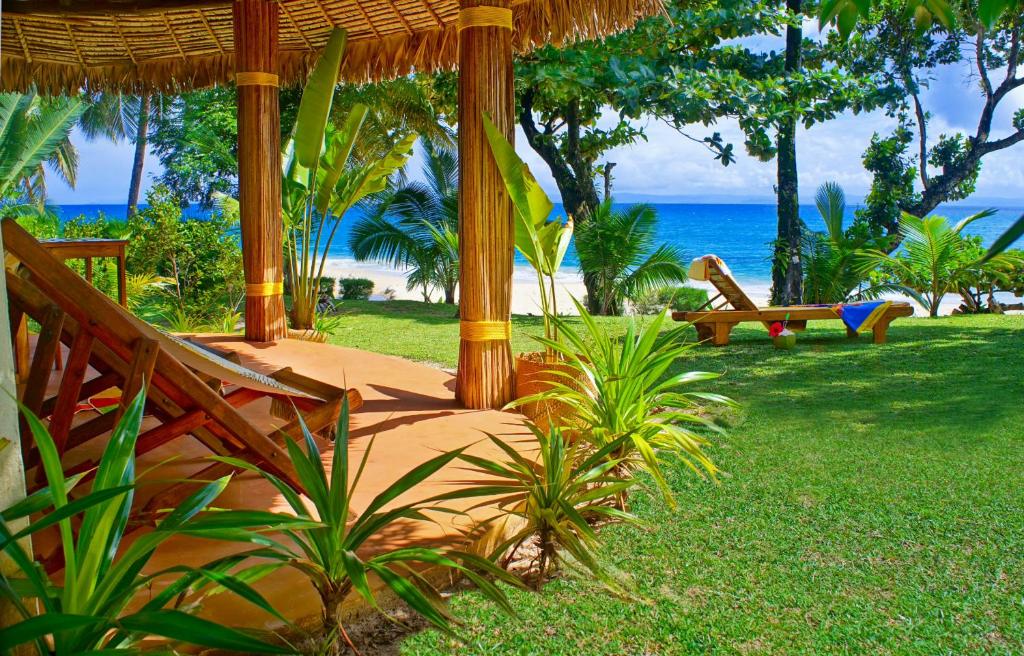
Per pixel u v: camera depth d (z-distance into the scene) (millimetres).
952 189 19734
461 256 5094
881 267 15148
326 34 7594
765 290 33938
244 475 3463
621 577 2873
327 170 8266
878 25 17922
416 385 5805
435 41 7160
